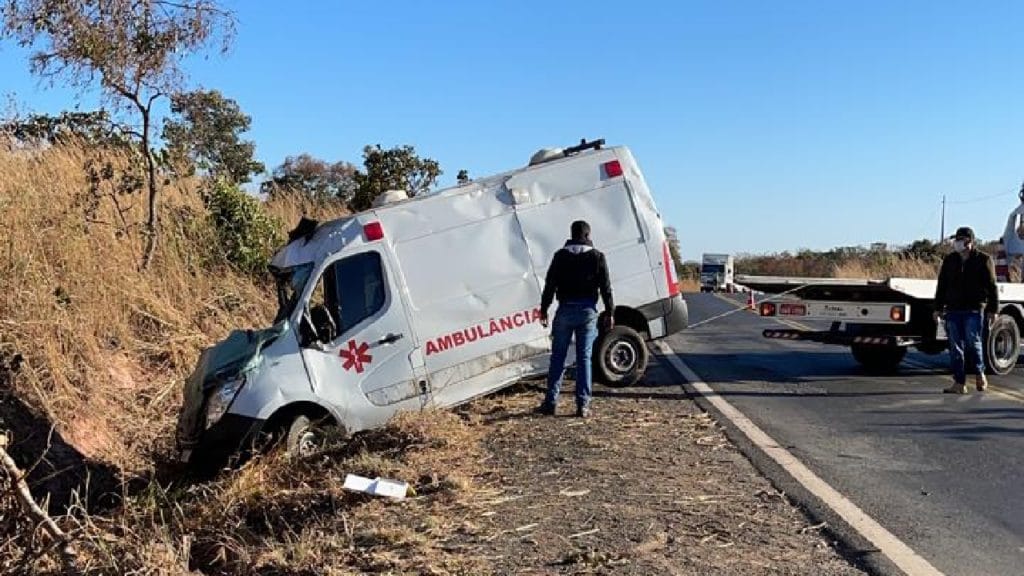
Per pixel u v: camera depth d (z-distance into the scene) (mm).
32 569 5852
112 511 7363
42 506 6805
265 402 8062
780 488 6352
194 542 6250
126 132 11820
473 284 9422
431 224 9359
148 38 10805
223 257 13828
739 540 5266
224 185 14547
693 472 6770
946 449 7711
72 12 10227
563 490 6305
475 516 5781
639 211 10469
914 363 13570
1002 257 15211
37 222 10211
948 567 4910
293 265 9156
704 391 10508
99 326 10180
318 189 28375
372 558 5113
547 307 8906
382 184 19938
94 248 10891
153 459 8938
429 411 8375
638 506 5922
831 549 5137
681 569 4801
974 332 10742
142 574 5641
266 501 6699
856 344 12102
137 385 10164
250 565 5473
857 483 6559
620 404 9594
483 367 9406
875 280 11758
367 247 8969
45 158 11859
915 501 6137
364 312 8844
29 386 8438
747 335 17703
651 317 10547
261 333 8523
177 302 12016
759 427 8508
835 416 9188
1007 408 9703
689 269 74750
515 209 9820
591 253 8828
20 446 7934
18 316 8812
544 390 10453
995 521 5727
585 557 4945
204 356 8570
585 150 10641
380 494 6254
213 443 8039
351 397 8609
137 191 12766
